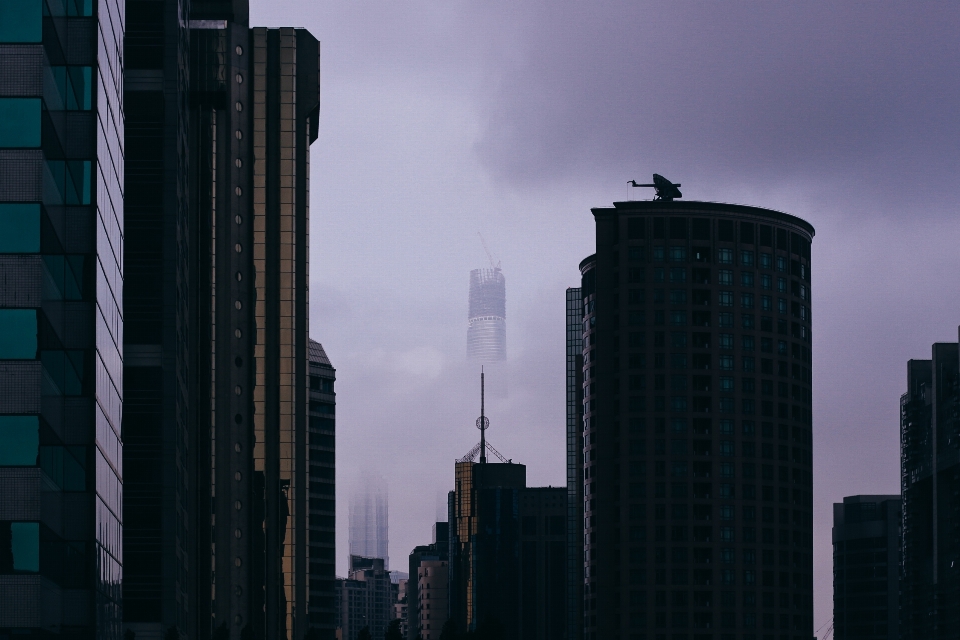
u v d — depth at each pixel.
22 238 86.38
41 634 85.00
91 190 95.81
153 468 152.00
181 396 167.62
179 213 164.00
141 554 151.38
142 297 153.75
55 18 92.31
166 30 158.88
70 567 93.75
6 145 86.81
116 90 108.94
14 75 87.06
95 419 94.88
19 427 85.12
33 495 84.69
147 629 150.50
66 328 94.81
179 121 164.25
